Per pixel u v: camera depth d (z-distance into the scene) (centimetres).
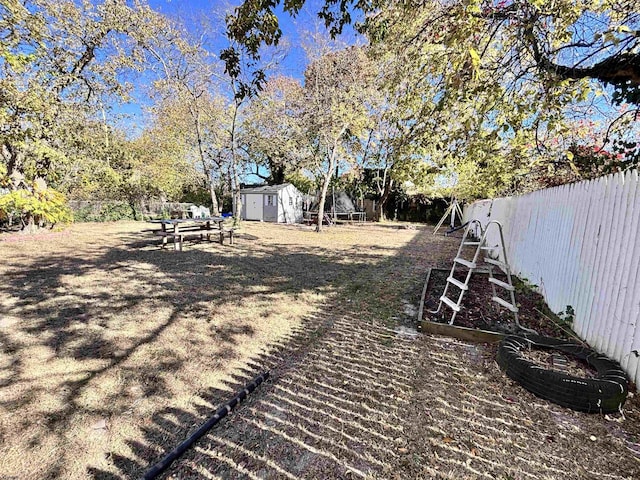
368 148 1568
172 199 2408
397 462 174
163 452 179
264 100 1462
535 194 493
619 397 209
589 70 287
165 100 1358
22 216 1010
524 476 165
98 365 271
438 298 455
